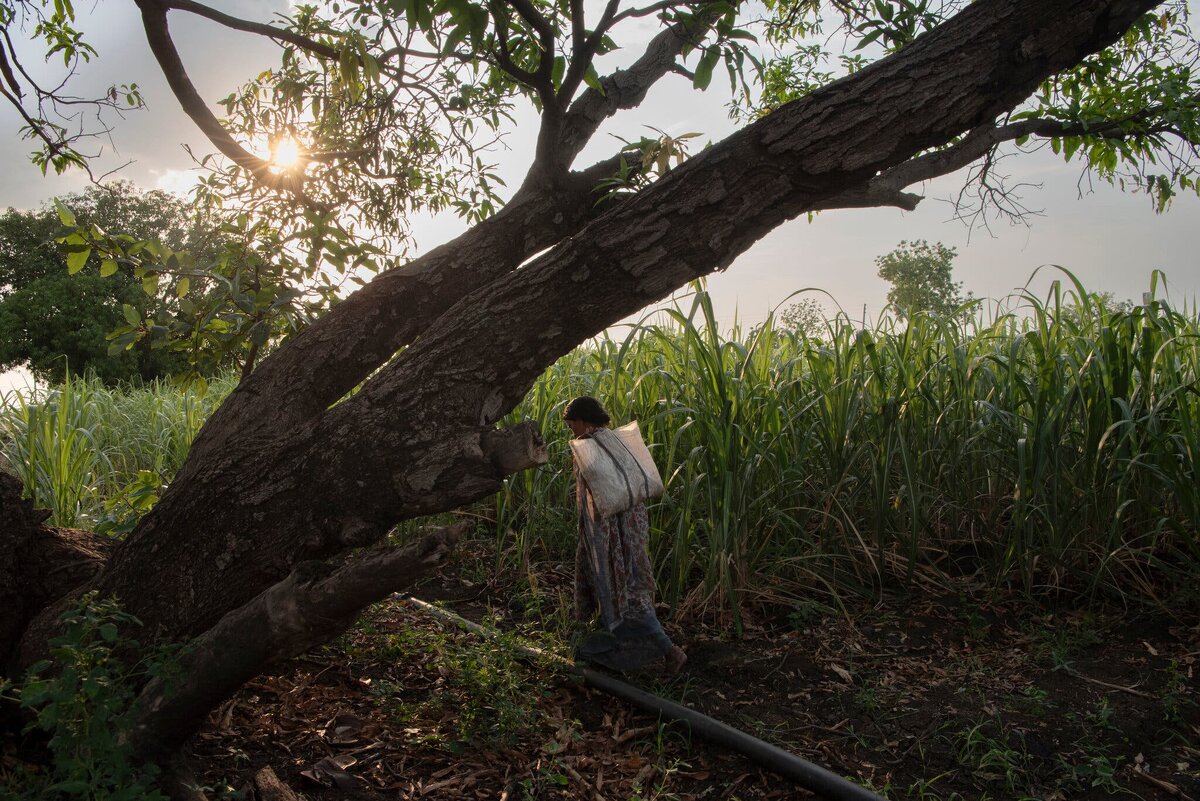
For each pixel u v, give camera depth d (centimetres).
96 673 249
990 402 538
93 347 2694
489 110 512
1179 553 476
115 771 240
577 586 432
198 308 404
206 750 330
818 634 460
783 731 375
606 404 573
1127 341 497
